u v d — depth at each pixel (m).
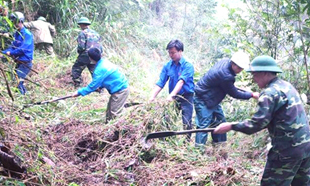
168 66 5.18
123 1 12.32
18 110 4.55
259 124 3.02
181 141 4.71
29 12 9.70
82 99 6.54
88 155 4.29
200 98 4.78
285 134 3.04
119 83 5.02
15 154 3.32
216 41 11.30
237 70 4.50
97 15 11.05
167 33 13.07
